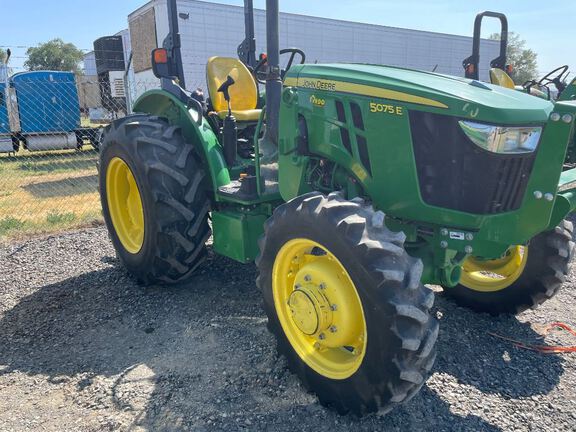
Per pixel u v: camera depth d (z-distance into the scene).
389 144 2.70
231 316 3.67
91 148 15.62
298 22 17.19
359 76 2.83
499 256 2.71
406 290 2.28
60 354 3.23
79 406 2.70
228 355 3.15
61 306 3.92
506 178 2.52
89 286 4.29
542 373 3.00
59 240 5.57
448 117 2.51
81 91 18.83
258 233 3.61
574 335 3.44
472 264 3.77
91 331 3.52
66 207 7.73
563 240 3.36
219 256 4.79
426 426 2.54
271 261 2.80
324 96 2.97
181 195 3.73
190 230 3.77
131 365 3.08
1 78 13.67
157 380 2.91
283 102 3.21
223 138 4.15
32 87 13.71
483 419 2.59
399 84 2.66
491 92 2.68
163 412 2.63
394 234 2.44
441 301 3.99
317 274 2.59
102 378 2.95
